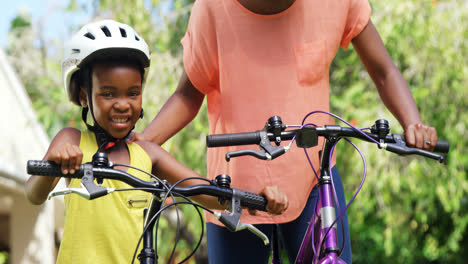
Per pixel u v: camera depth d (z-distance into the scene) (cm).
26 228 732
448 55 657
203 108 654
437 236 948
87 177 201
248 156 279
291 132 222
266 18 277
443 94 703
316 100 281
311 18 279
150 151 257
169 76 634
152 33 657
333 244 217
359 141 666
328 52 281
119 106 244
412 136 239
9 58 983
